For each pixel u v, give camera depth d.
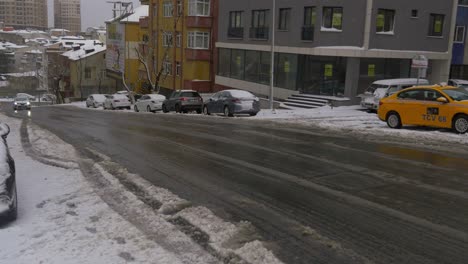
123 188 7.71
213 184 8.19
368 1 26.92
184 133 15.71
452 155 10.87
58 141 13.62
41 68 108.62
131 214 6.37
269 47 32.91
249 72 36.12
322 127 16.98
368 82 28.73
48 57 92.56
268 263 4.76
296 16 30.00
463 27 33.94
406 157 10.60
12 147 12.24
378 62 28.84
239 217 6.35
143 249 5.07
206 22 42.38
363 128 16.17
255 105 23.91
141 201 6.96
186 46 44.12
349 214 6.42
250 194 7.49
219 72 40.69
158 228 5.80
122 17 63.41
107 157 10.92
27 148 12.04
